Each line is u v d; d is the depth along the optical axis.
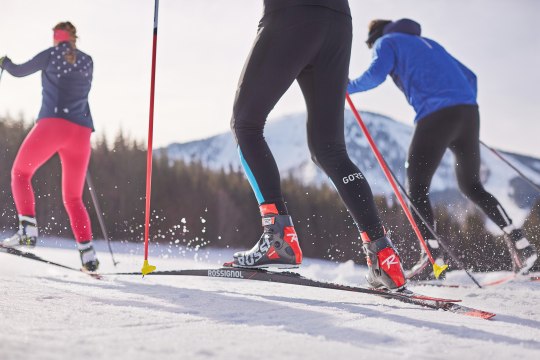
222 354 0.99
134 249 11.03
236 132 2.01
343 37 2.03
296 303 1.80
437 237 2.81
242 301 1.80
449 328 1.41
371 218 1.94
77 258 4.61
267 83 1.94
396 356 1.06
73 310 1.44
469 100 3.45
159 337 1.12
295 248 1.98
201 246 21.14
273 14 1.95
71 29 3.16
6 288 1.88
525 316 1.77
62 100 3.06
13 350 0.90
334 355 1.04
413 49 3.43
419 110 3.46
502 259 3.59
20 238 2.94
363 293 2.09
